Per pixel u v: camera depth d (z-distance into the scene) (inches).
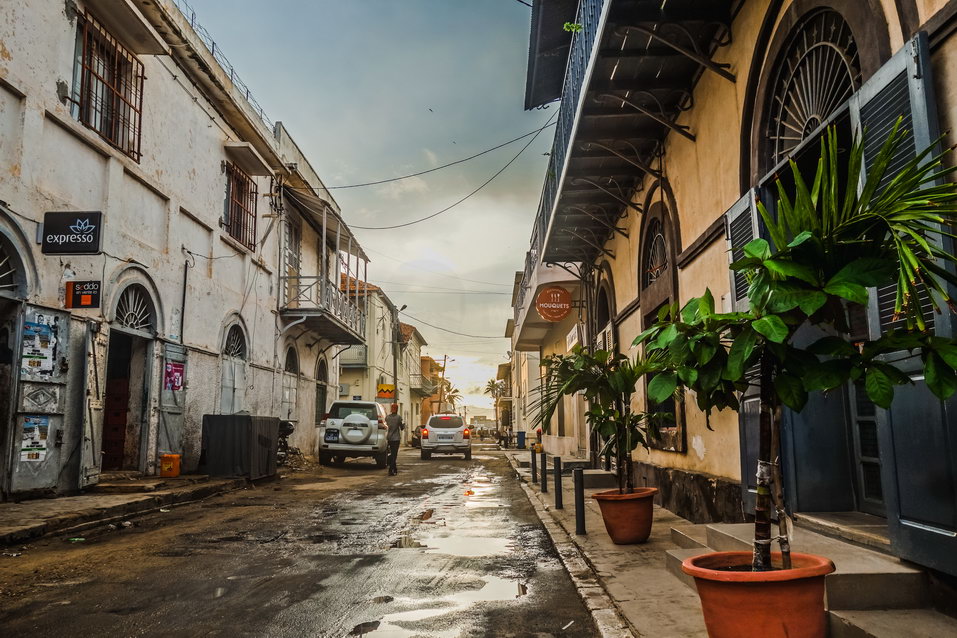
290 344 824.9
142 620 167.6
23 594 192.9
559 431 1005.8
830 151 111.1
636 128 357.7
